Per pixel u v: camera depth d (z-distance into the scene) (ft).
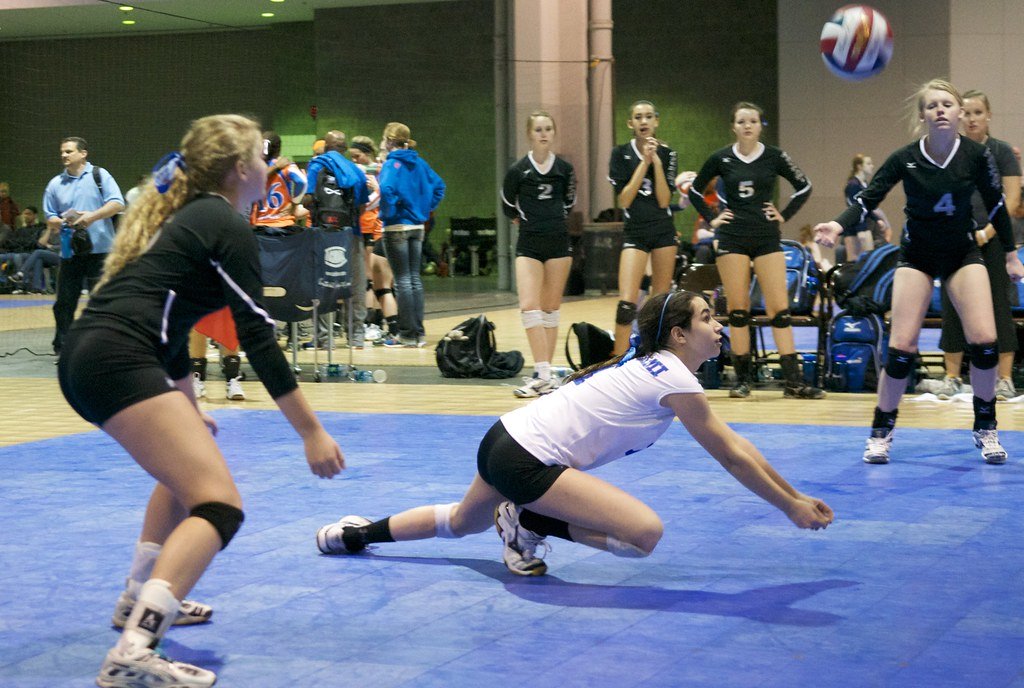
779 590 11.50
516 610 10.97
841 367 26.05
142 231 9.36
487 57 77.61
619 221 56.90
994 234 19.61
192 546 8.88
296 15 79.51
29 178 87.66
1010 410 22.90
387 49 79.20
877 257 26.21
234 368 25.55
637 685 8.96
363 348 35.68
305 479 16.96
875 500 15.34
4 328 43.78
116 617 10.48
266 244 27.12
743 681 9.02
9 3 72.38
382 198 34.81
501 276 58.90
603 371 11.96
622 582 11.87
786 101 61.41
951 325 24.62
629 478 16.67
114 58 85.40
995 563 12.39
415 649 9.90
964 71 58.18
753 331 27.96
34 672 9.44
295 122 82.74
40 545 13.43
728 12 76.48
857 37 25.54
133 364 8.97
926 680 9.00
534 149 25.63
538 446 11.57
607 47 57.06
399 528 12.75
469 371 28.91
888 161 17.88
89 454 19.17
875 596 11.27
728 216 24.90
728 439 11.43
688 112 78.13
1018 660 9.45
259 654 9.82
